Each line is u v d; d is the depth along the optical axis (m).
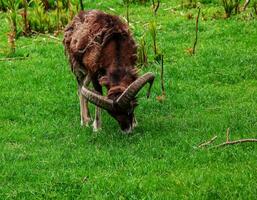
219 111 16.05
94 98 14.01
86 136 14.91
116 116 14.25
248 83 17.95
